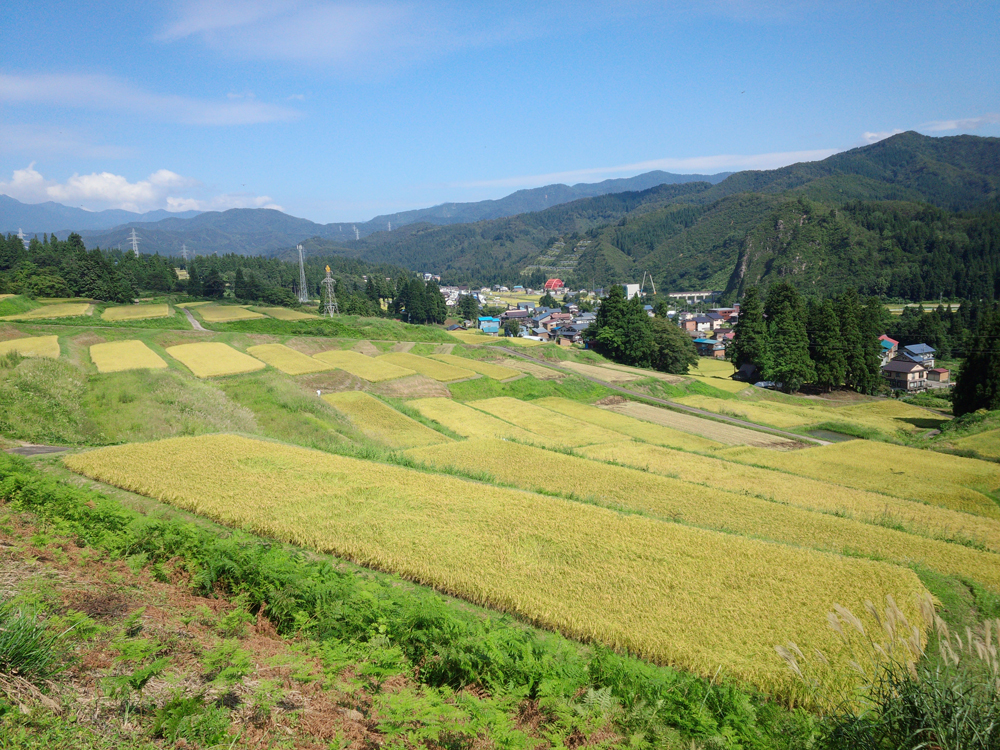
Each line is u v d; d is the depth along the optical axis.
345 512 18.41
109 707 5.92
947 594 15.62
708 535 18.73
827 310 85.81
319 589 9.83
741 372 94.50
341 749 5.91
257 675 7.22
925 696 6.94
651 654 11.06
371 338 90.69
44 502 14.29
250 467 22.89
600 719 7.48
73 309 81.81
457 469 29.42
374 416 46.47
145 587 10.03
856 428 60.28
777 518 24.23
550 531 18.05
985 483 36.97
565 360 88.44
